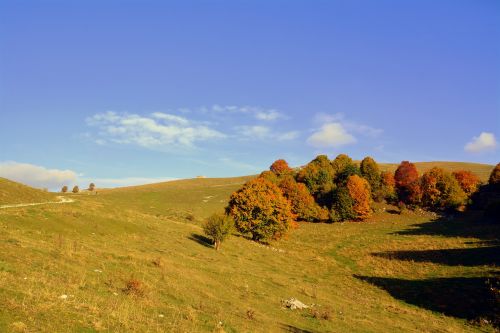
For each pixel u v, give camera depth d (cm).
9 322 1230
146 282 2394
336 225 8931
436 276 4588
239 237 6494
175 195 11819
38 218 3628
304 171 10944
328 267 5391
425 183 10219
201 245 4969
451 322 3184
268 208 6631
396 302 3784
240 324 1978
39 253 2402
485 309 3372
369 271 5147
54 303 1503
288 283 3828
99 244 3450
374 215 9694
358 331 2459
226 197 11612
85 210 4659
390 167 15388
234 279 3397
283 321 2358
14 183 5622
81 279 2053
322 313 2703
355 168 11138
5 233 2830
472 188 10256
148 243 4181
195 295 2469
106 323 1455
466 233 7031
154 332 1511
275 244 6869
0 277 1675
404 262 5409
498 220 7894
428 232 7519
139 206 9631
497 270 4447
